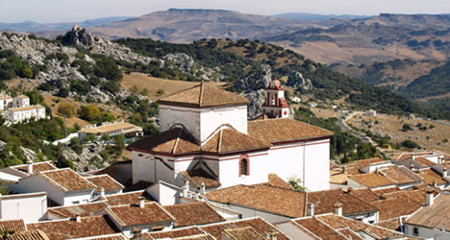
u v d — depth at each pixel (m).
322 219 73.62
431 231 78.50
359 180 111.50
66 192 82.88
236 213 78.50
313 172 110.44
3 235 53.88
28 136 197.62
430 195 85.00
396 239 69.69
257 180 99.25
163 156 95.12
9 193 86.88
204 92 100.62
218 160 94.19
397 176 116.50
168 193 81.94
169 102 100.69
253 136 103.44
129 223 67.12
